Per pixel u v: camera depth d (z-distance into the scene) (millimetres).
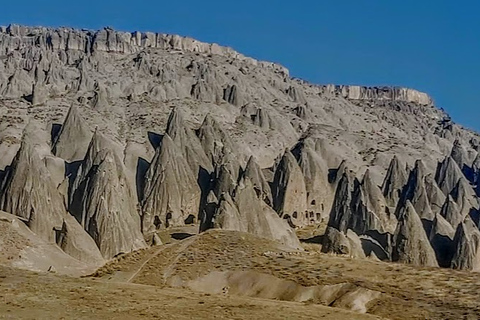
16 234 70562
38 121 128375
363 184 109250
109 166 95125
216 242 50625
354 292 40312
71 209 96438
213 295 41875
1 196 90812
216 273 45688
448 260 87688
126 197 97000
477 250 84750
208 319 35688
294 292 41875
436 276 42469
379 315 37781
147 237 99312
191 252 49625
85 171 102750
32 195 88250
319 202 126500
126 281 46969
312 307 38969
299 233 109875
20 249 67625
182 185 109562
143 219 104875
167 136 113125
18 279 44125
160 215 105875
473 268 84000
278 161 135625
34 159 91438
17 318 34812
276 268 44750
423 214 107688
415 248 82125
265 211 96562
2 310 36281
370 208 107062
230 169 116188
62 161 112062
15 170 90875
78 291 41438
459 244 85250
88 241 84688
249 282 44188
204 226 89750
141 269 48625
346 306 39406
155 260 49625
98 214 90312
